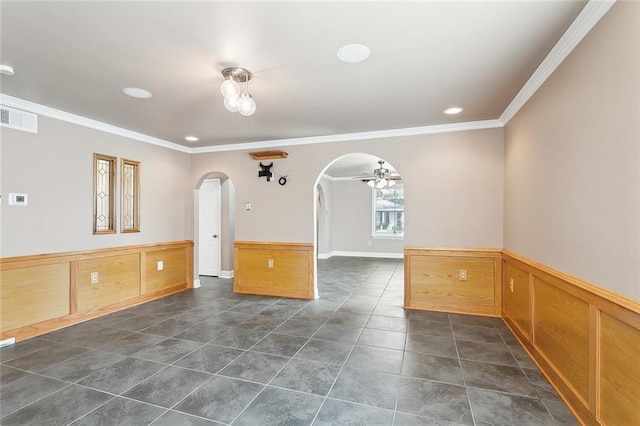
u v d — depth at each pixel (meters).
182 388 2.19
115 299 3.97
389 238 8.81
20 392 2.14
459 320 3.58
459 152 3.85
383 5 1.64
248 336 3.13
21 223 3.09
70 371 2.43
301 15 1.73
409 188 4.04
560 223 2.10
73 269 3.51
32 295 3.15
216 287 5.24
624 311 1.43
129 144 4.19
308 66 2.34
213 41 2.00
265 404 2.01
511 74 2.47
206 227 6.22
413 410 1.94
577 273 1.88
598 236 1.65
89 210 3.70
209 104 3.13
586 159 1.77
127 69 2.39
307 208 4.57
